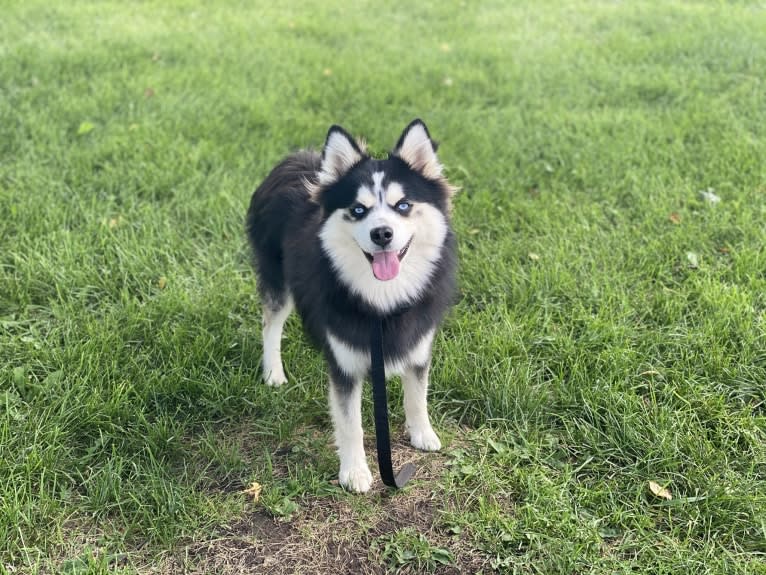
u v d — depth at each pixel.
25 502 1.36
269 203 1.58
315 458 1.48
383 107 2.86
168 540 1.32
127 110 2.73
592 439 1.47
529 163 2.43
